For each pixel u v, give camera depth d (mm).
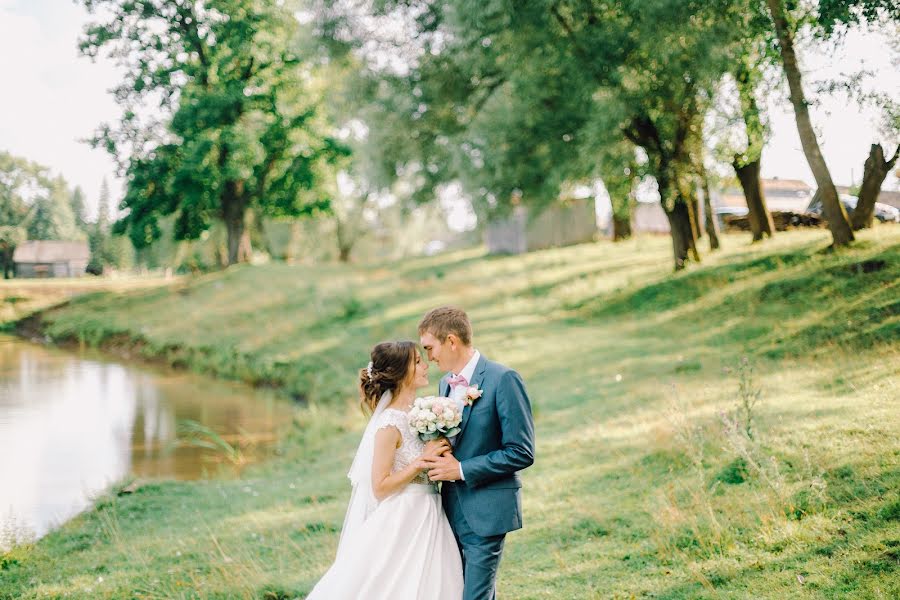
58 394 17516
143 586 5453
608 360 12914
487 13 14727
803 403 7312
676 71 13539
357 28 19672
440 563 3461
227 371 20109
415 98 20344
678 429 6723
